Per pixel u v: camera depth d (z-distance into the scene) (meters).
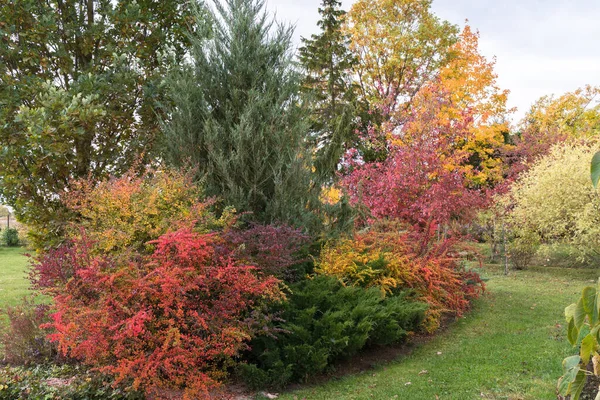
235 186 6.57
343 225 7.93
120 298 4.41
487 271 12.91
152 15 8.68
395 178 10.17
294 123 7.15
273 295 5.10
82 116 6.86
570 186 11.17
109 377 4.50
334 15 19.62
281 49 7.38
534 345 5.89
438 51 18.91
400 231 9.05
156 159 8.27
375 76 20.25
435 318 6.78
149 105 8.39
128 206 5.72
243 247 5.27
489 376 4.89
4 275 12.75
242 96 7.03
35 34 7.65
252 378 4.76
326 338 5.02
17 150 7.17
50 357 5.37
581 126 21.11
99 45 8.67
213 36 7.22
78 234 5.92
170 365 4.14
